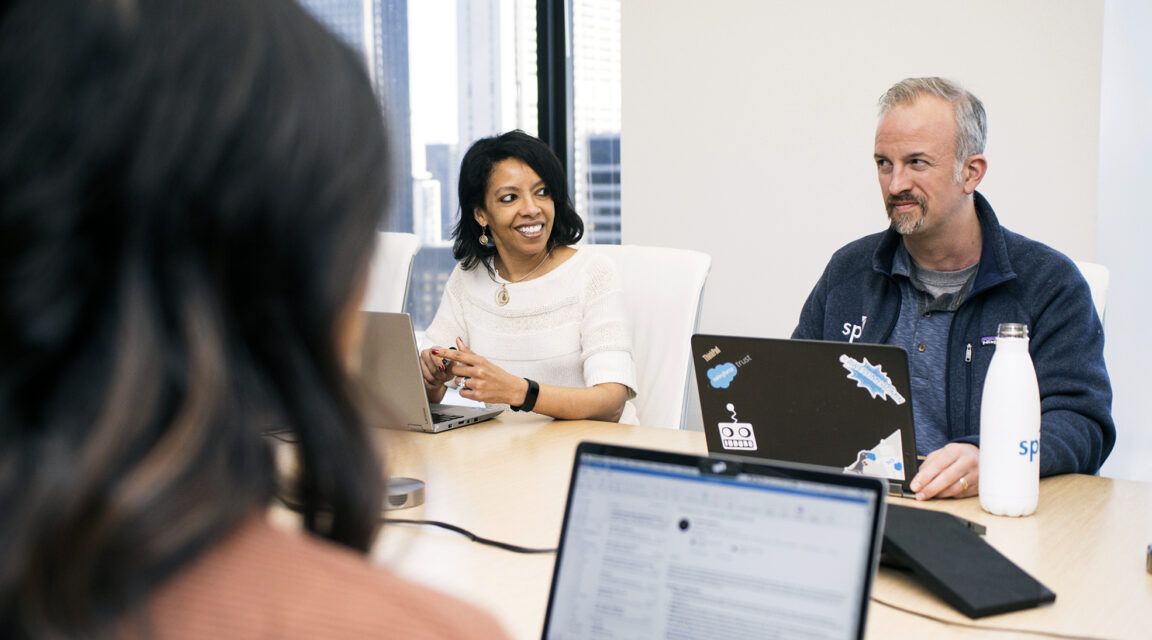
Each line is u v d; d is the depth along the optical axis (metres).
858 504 0.79
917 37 3.16
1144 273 3.10
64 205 0.34
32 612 0.33
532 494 1.66
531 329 2.52
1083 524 1.48
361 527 0.44
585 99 4.00
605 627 0.85
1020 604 1.17
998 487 1.51
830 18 3.28
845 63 3.27
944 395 2.07
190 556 0.35
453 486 1.72
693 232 3.59
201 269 0.37
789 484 0.82
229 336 0.38
